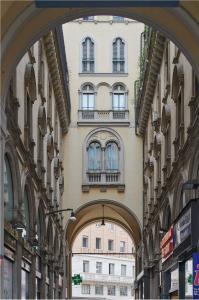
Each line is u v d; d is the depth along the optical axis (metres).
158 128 33.69
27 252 25.55
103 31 49.03
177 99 26.14
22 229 22.89
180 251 23.62
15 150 21.98
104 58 48.44
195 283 18.17
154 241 35.84
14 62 17.72
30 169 25.94
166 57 30.25
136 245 51.34
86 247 79.94
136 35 48.97
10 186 22.56
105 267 82.12
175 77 26.12
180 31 18.11
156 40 31.20
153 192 36.91
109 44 48.78
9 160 21.88
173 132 27.62
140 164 46.28
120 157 46.34
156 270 34.91
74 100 47.34
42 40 31.11
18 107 22.70
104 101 47.50
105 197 46.00
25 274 25.50
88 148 46.62
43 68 32.12
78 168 46.31
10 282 22.06
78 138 46.66
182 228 23.05
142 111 41.19
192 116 21.83
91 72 47.97
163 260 30.25
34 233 27.16
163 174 31.12
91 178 46.28
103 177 46.19
